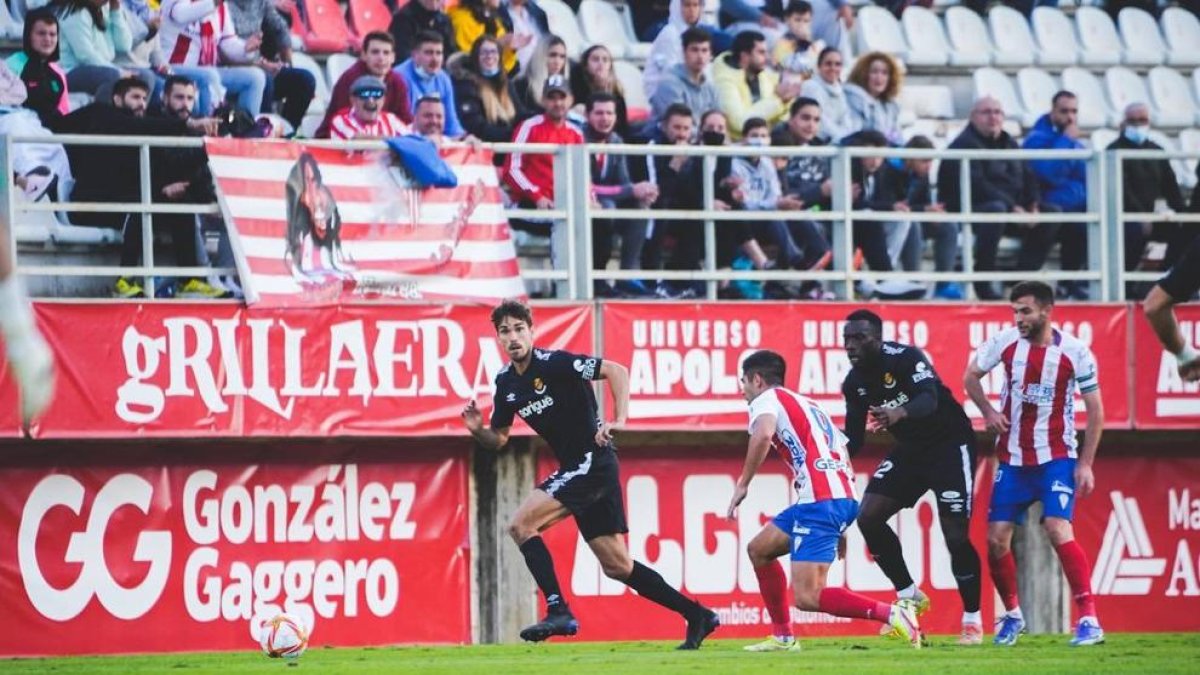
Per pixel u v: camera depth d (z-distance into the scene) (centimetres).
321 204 5062
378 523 5244
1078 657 3912
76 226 5197
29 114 5172
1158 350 5828
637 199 5534
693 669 3553
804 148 5544
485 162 5281
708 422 5444
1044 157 5816
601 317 5362
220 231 5194
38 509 4891
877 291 5909
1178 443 6006
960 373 5659
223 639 5053
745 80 6141
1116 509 5928
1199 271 2606
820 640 4997
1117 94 7500
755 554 4238
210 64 5522
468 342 5203
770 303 5525
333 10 6125
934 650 4212
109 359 4856
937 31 7400
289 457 5156
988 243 5931
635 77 6612
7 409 4741
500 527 5391
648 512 5534
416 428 5134
